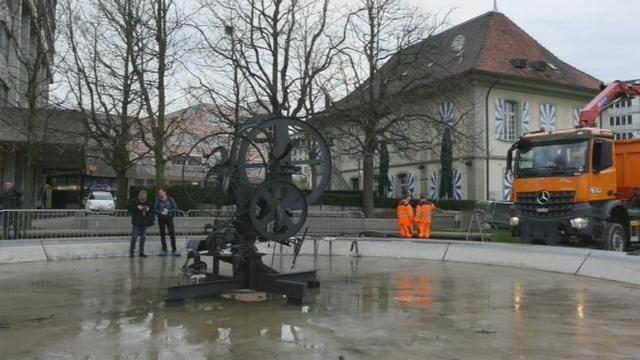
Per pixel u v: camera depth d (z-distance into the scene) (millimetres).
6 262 13766
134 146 30094
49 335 6500
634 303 8672
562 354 5715
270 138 10219
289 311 7996
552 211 14523
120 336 6469
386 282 10977
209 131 26781
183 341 6250
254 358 5555
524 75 37531
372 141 26312
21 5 25719
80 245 15039
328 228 19984
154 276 11500
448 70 29766
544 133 15266
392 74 26469
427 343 6160
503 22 41344
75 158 28984
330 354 5703
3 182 29750
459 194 36531
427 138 30391
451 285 10562
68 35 23609
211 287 8773
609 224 14406
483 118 36000
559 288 10188
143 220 15203
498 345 6074
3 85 27297
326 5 25578
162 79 23141
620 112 85750
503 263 13828
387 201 34875
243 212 9133
